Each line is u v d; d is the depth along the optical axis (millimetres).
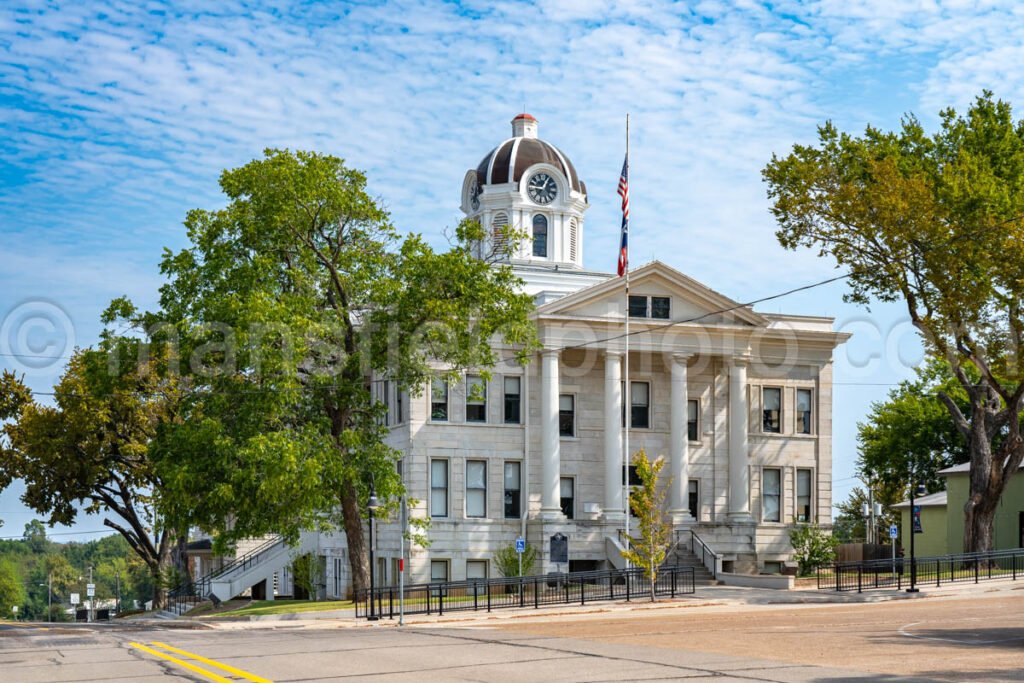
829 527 62219
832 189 49781
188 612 56406
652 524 44812
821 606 40250
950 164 50625
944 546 68812
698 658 20547
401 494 43812
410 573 55375
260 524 42281
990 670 17562
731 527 59812
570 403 59719
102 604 194250
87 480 61938
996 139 52531
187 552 75812
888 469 85188
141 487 64250
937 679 16469
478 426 57625
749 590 49469
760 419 62219
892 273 49781
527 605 42906
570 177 74500
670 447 60000
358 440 42469
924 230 47344
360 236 45406
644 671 18406
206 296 42750
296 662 21328
